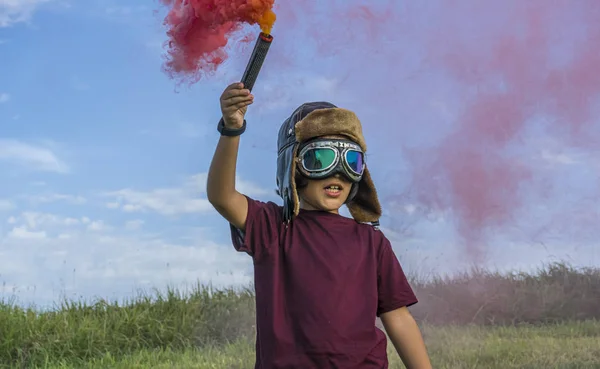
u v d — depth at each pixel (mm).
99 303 8680
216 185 2486
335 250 2551
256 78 2330
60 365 6926
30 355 7109
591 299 8938
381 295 2701
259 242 2564
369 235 2691
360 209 2832
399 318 2740
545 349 6273
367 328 2494
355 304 2500
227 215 2562
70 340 7461
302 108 2719
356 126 2650
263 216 2592
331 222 2635
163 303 8836
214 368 6344
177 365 6656
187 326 8219
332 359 2420
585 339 6828
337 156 2576
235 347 7266
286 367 2430
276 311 2482
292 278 2508
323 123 2602
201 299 9023
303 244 2562
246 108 2389
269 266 2543
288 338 2451
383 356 2533
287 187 2586
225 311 8617
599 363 5672
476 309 8836
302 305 2463
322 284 2479
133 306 8742
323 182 2623
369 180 2781
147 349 7746
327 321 2438
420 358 2725
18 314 7922
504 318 8648
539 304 8859
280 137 2742
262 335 2498
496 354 6133
